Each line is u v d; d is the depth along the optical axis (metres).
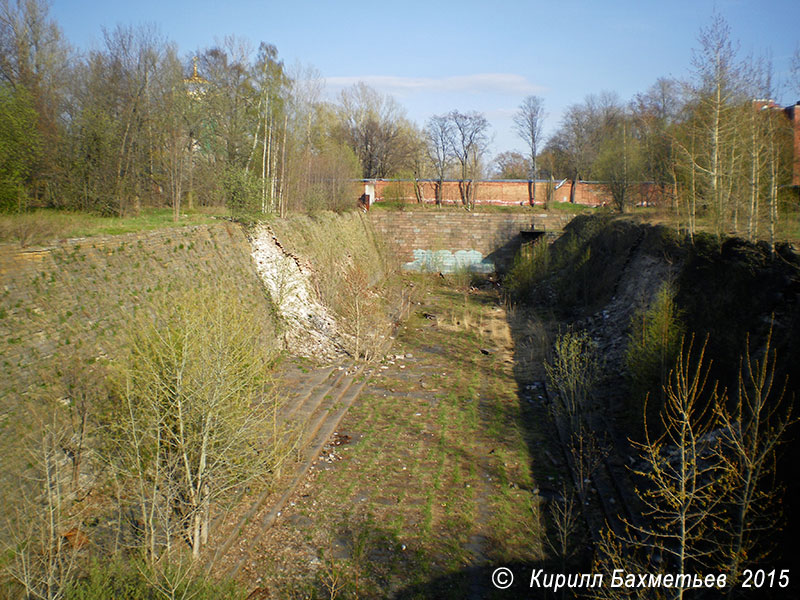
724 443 9.31
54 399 9.38
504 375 18.72
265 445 11.02
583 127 58.84
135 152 22.95
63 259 10.78
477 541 9.60
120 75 25.44
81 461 9.42
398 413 15.24
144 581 7.00
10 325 9.23
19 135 15.73
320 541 9.52
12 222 10.83
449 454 12.87
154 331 9.57
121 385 9.25
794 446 8.40
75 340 10.24
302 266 22.84
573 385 14.35
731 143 17.67
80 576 7.29
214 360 8.91
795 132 18.17
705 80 19.12
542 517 10.27
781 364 10.13
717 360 12.05
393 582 8.55
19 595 6.92
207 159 30.08
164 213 22.08
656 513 9.48
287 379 16.41
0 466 8.21
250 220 20.38
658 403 12.40
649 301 18.38
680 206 22.67
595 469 11.62
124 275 12.15
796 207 17.81
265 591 8.25
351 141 58.44
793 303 11.24
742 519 6.93
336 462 12.37
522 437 13.74
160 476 8.62
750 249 13.58
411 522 10.14
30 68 23.55
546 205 43.09
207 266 15.96
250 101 31.33
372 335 21.02
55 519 8.15
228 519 9.71
